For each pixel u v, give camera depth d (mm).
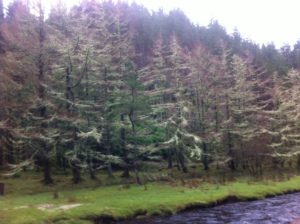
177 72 56469
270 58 103688
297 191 43562
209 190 38875
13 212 27328
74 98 43812
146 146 50375
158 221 28656
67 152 40875
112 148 50094
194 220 28922
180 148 54062
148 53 74938
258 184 44250
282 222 28094
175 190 38406
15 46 42625
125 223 28078
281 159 62500
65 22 44438
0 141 44250
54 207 29234
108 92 47000
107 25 52594
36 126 41062
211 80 58906
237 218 29453
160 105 53375
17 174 46438
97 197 33844
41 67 41531
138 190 38125
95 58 45625
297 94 67062
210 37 103562
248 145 56531
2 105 41594
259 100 74875
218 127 58062
